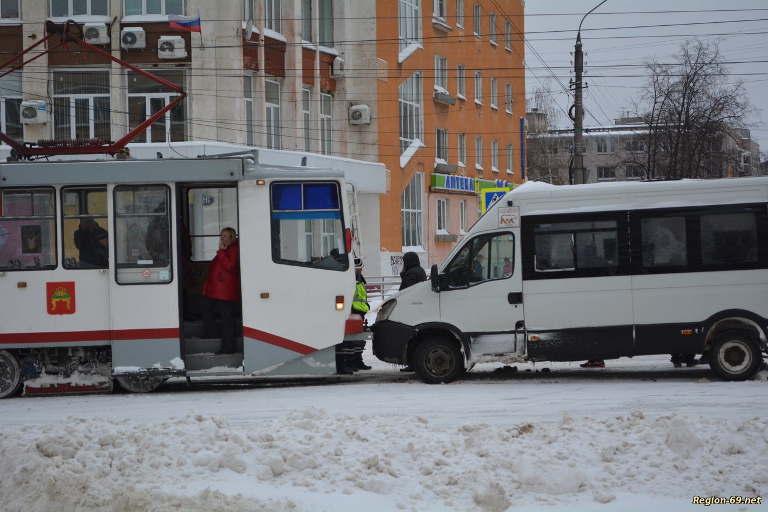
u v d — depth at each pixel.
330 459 7.45
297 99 31.47
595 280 13.68
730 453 7.58
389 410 11.48
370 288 34.06
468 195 47.19
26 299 13.77
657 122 50.62
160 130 27.70
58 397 13.89
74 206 13.84
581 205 13.80
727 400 11.64
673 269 13.59
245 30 28.64
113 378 13.99
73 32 26.91
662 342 13.56
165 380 14.91
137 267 13.79
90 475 6.96
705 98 49.94
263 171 13.94
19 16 27.42
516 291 13.80
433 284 13.92
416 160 40.88
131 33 27.02
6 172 13.80
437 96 43.16
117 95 27.34
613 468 7.37
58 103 27.50
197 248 14.63
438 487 6.92
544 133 84.88
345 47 35.66
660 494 6.83
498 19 52.41
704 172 51.62
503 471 7.27
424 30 42.12
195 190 14.59
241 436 7.81
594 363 15.92
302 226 14.01
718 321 13.48
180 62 27.55
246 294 13.82
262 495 6.66
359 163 33.81
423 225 41.88
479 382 14.13
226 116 28.03
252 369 13.78
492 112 51.47
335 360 14.00
